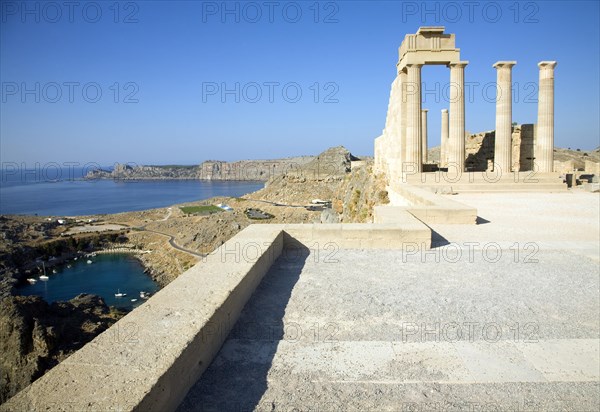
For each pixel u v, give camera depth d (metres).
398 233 12.56
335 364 6.06
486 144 41.94
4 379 31.03
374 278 9.89
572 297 8.73
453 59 31.41
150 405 4.16
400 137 32.75
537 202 24.47
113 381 4.25
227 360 6.11
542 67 34.22
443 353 6.40
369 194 40.69
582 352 6.45
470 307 8.17
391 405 5.14
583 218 18.58
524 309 8.09
